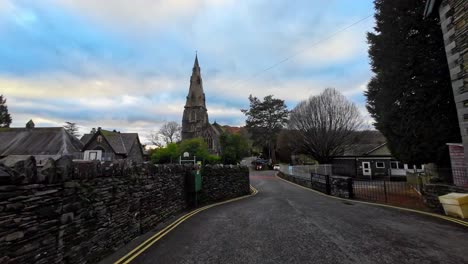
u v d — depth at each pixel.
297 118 37.34
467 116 8.28
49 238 3.64
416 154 11.88
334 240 5.67
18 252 3.13
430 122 11.32
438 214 8.19
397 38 12.60
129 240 6.06
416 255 4.57
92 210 4.68
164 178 8.73
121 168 5.84
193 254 5.07
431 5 9.94
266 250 5.17
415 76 12.01
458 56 8.63
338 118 33.84
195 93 71.19
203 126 67.88
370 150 34.69
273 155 60.59
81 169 4.38
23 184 3.25
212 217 9.05
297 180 27.41
